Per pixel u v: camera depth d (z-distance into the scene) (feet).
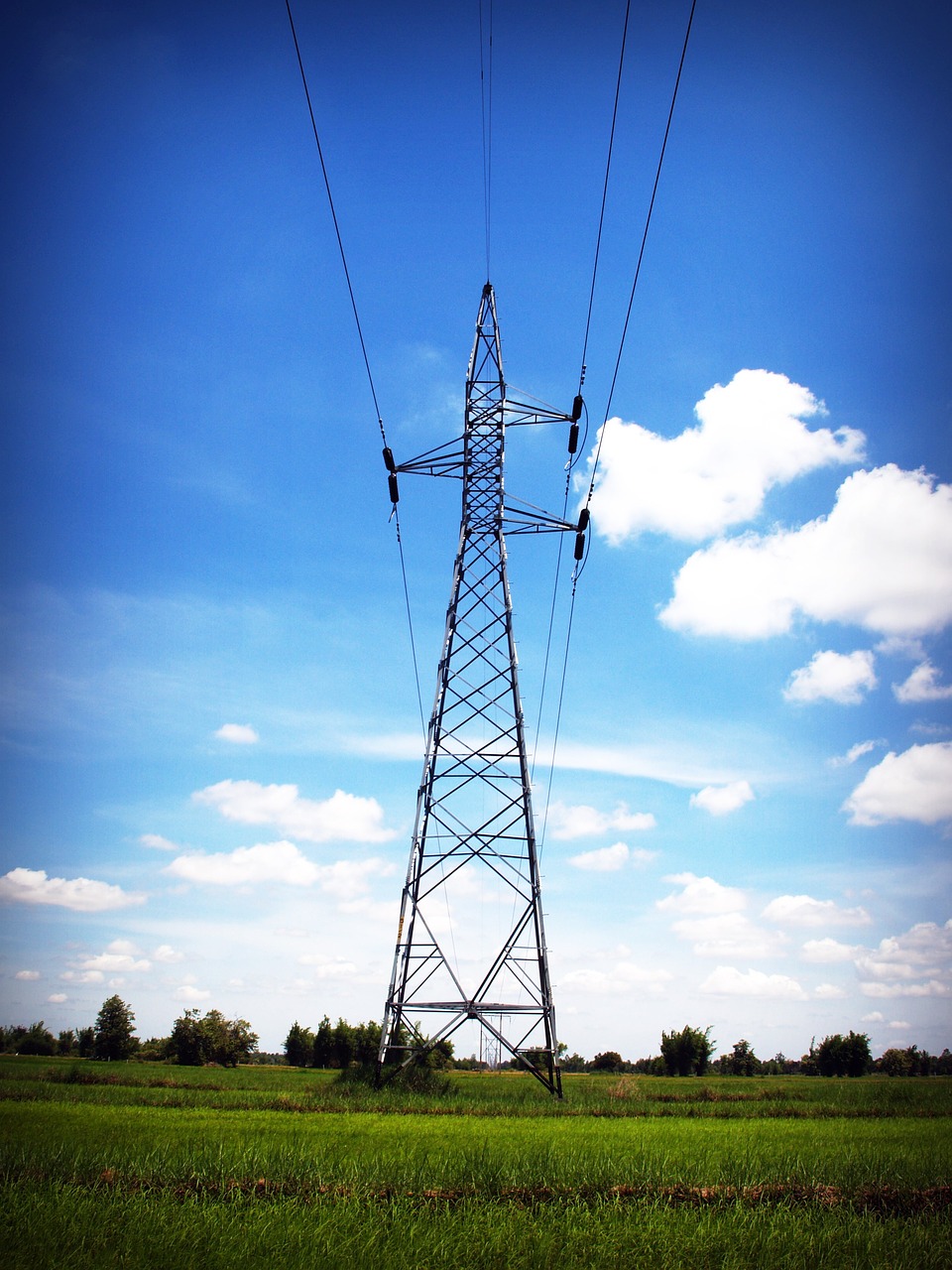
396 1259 47.93
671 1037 371.35
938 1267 50.80
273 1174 65.92
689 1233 54.75
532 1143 83.61
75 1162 67.10
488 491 151.23
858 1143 90.22
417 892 136.77
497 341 159.53
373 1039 379.96
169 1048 371.15
